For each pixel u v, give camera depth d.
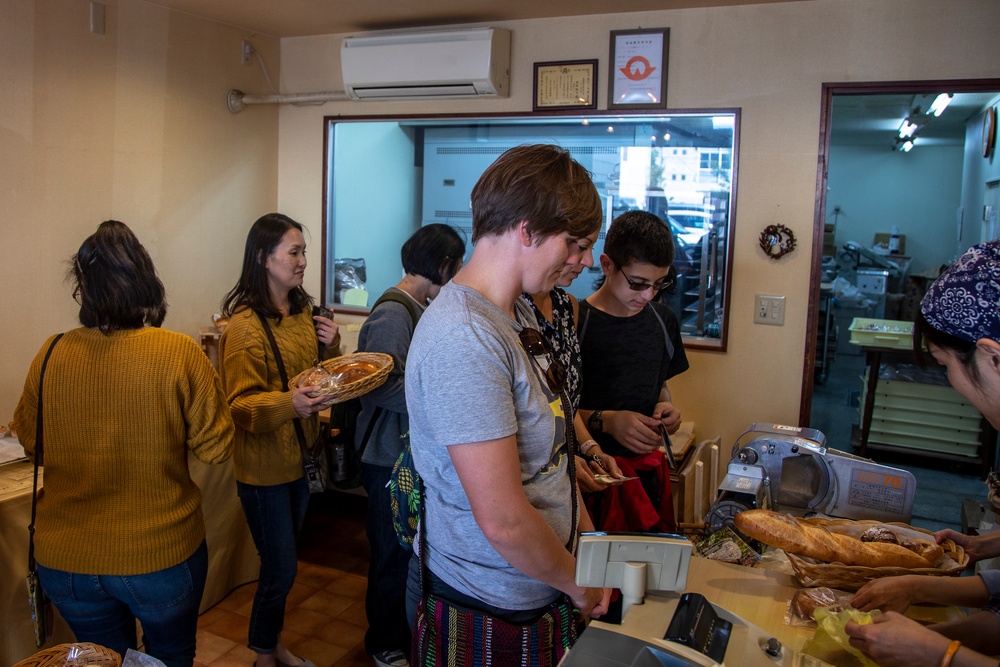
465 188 3.65
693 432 3.15
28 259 2.79
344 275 3.93
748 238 3.10
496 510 1.03
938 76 2.79
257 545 2.29
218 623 2.74
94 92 2.97
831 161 8.97
